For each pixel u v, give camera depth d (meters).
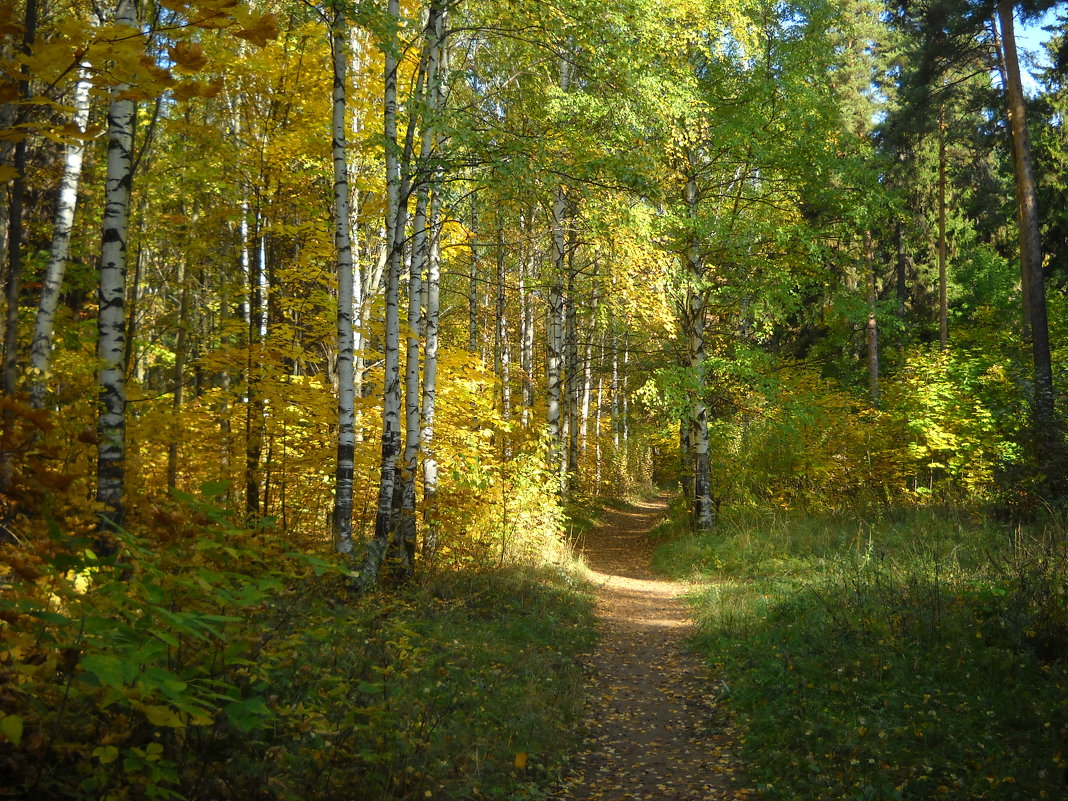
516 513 13.10
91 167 10.77
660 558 16.59
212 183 10.63
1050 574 7.45
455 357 12.95
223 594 2.89
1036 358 13.64
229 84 10.08
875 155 19.44
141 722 3.14
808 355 22.30
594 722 6.73
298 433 10.96
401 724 4.89
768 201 16.70
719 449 19.55
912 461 16.62
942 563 9.59
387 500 9.59
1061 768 4.57
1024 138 14.26
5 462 2.60
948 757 5.02
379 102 12.12
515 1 9.72
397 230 9.64
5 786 2.68
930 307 27.11
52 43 2.07
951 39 16.39
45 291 7.39
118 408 5.32
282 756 3.81
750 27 15.67
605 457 33.81
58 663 2.75
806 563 12.20
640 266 14.38
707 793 5.20
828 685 6.48
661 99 11.05
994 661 6.30
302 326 11.21
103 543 4.51
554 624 9.35
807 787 4.93
